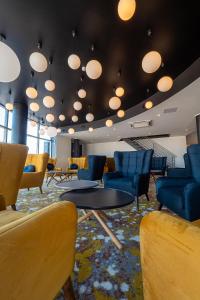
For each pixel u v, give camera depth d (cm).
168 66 355
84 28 252
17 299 43
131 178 291
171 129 855
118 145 1242
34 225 47
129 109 652
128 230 169
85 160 777
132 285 96
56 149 1009
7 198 171
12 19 236
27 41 279
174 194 172
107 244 141
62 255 65
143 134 995
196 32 259
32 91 308
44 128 599
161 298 45
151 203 274
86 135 1038
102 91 486
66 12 225
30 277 47
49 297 59
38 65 229
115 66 355
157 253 47
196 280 34
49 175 630
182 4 212
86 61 334
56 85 443
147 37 270
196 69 339
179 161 1037
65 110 664
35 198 319
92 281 99
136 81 423
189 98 451
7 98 519
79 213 217
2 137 591
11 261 40
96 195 171
